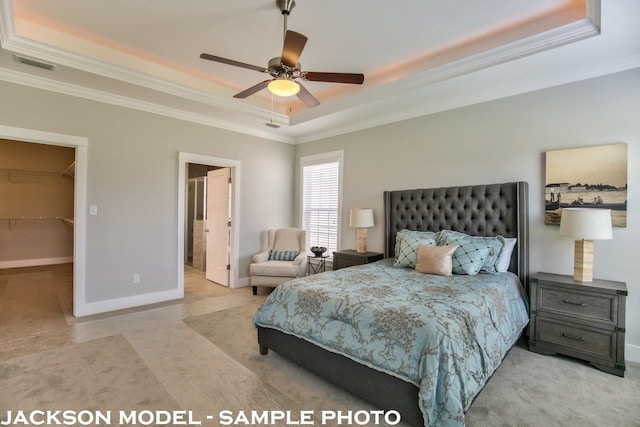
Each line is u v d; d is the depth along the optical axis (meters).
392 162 4.46
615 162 2.82
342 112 4.33
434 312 1.98
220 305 4.24
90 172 3.76
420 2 2.53
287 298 2.62
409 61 3.56
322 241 5.51
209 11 2.68
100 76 3.33
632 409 2.08
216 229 5.59
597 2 2.21
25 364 2.57
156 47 3.32
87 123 3.72
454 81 3.31
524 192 3.25
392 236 4.36
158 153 4.30
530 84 3.28
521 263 3.23
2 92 3.22
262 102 4.88
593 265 2.91
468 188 3.66
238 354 2.82
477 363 1.92
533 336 2.91
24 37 2.78
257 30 2.96
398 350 1.88
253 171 5.40
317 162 5.54
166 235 4.41
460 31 2.95
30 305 4.07
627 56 2.76
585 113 3.00
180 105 4.22
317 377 2.46
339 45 3.21
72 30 3.01
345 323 2.19
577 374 2.52
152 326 3.45
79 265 3.70
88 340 3.05
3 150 6.34
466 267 3.10
